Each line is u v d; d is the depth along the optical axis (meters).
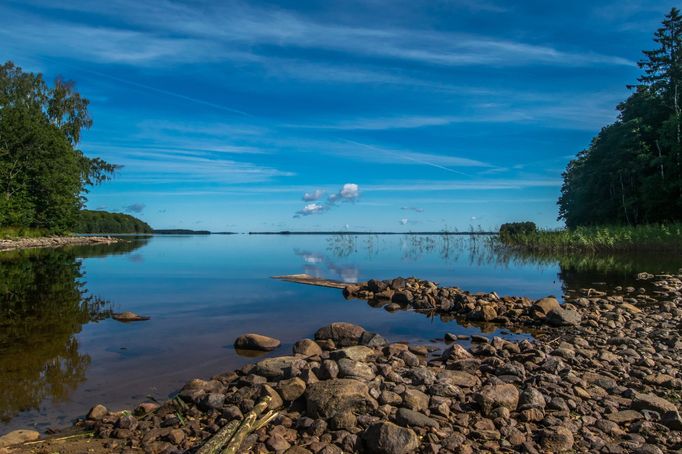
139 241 56.69
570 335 8.64
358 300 12.25
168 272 18.36
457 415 4.70
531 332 9.02
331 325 8.16
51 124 46.09
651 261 23.05
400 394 5.02
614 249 29.30
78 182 48.06
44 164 43.62
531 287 14.55
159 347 7.40
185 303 11.38
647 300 11.99
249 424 4.34
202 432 4.34
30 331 8.35
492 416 4.67
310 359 6.43
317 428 4.32
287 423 4.48
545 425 4.52
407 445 3.95
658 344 7.67
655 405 4.89
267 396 4.84
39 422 4.60
